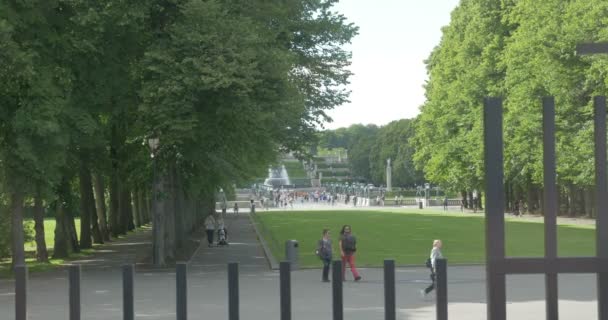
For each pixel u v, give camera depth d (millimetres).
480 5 93188
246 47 37594
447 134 100938
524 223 82188
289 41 45688
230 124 38844
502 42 89375
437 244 26844
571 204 91250
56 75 37250
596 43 12023
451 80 105312
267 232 71500
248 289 30562
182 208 57438
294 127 52219
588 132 64250
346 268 38812
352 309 24547
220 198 132375
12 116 35156
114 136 48281
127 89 39375
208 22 37469
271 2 42531
